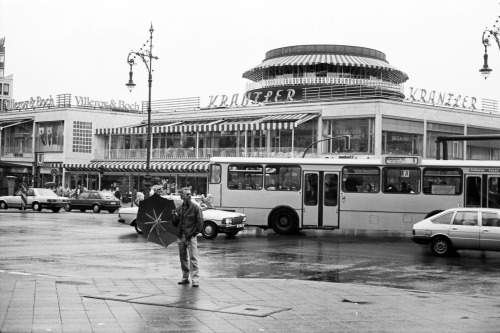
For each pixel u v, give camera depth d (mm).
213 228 25453
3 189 61312
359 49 69500
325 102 55844
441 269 17688
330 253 21281
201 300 11703
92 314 10250
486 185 25828
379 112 52406
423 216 26453
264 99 71750
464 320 10406
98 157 70375
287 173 28188
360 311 11031
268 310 10883
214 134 61938
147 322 9719
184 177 62312
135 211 26844
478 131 60188
